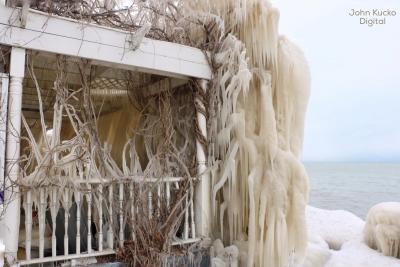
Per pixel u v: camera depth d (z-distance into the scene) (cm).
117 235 283
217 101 337
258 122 351
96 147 278
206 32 344
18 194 220
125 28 283
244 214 335
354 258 618
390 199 2472
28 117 575
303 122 371
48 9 235
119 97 488
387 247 641
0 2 218
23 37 224
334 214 1009
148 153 345
